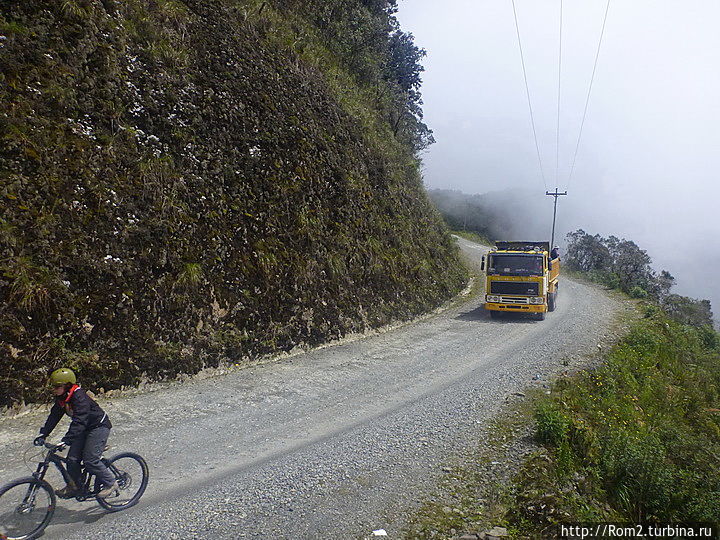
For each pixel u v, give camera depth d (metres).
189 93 14.05
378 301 18.09
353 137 21.17
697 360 17.14
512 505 6.05
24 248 9.13
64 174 10.23
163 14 15.03
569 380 11.34
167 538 5.07
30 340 8.70
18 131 9.73
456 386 11.33
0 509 4.84
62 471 5.28
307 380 11.45
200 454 7.34
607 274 40.44
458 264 30.62
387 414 9.41
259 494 6.12
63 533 5.10
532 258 20.22
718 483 7.91
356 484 6.49
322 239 16.20
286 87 18.41
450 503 6.08
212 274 12.26
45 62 10.88
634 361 13.98
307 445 7.84
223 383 10.82
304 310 14.53
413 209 25.17
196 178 12.94
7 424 7.89
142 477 5.93
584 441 8.05
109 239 10.45
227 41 17.02
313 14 26.98
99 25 12.52
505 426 8.74
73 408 5.32
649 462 7.74
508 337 17.00
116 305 10.09
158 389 10.08
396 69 38.31
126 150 11.60
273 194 15.07
